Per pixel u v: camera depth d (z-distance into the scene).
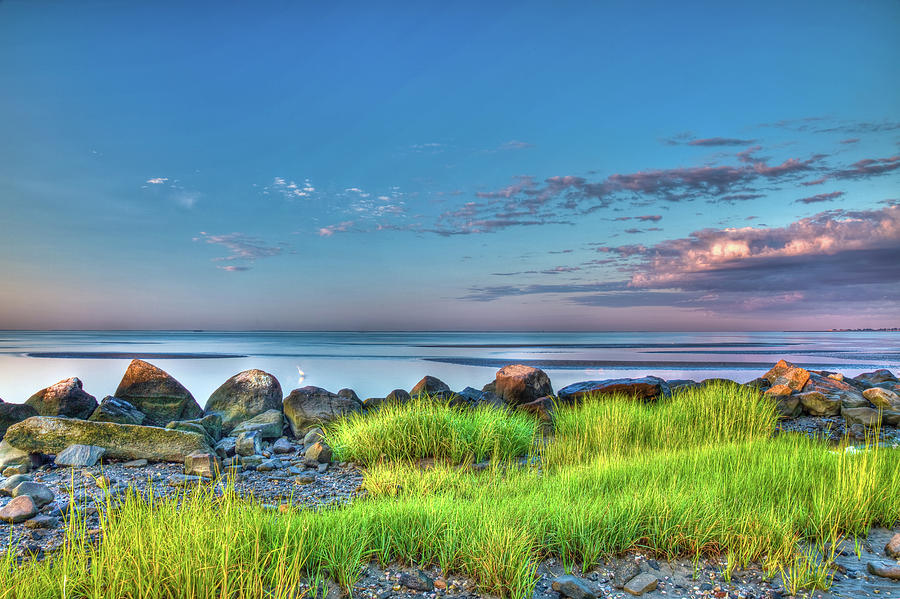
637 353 57.84
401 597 4.09
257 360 45.28
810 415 12.12
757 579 4.39
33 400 10.20
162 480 7.51
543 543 4.88
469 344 91.06
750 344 92.38
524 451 9.59
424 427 9.28
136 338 143.25
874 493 5.78
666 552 4.82
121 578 3.85
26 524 5.57
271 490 7.35
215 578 3.90
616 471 6.91
